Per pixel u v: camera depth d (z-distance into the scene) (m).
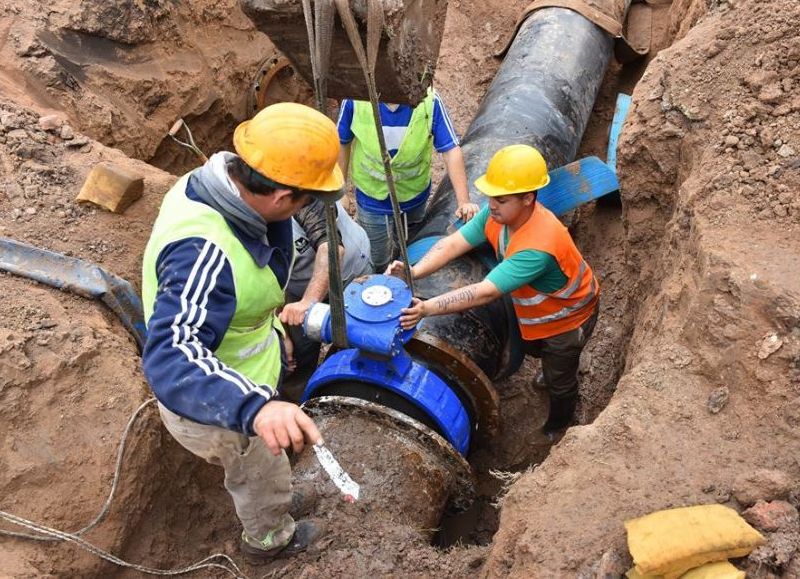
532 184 3.31
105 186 4.28
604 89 7.06
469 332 3.95
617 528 2.36
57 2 5.35
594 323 4.09
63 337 3.39
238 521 3.60
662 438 2.61
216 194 2.12
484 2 7.73
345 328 2.91
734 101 3.58
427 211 4.99
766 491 2.34
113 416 3.26
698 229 3.16
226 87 6.39
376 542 3.22
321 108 2.28
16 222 4.07
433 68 2.96
